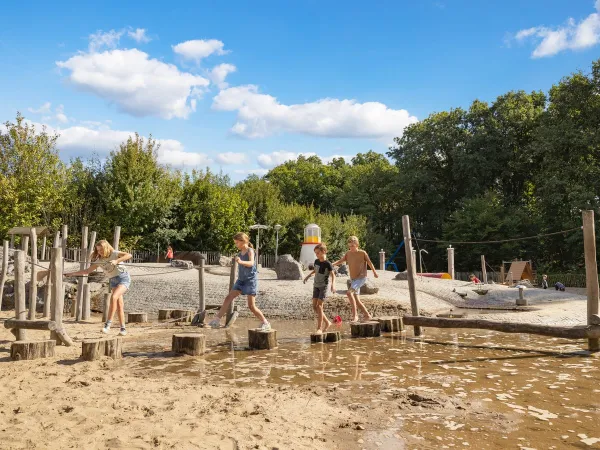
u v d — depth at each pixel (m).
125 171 33.44
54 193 31.09
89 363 6.79
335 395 5.05
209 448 3.44
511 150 47.09
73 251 27.45
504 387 5.41
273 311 13.91
